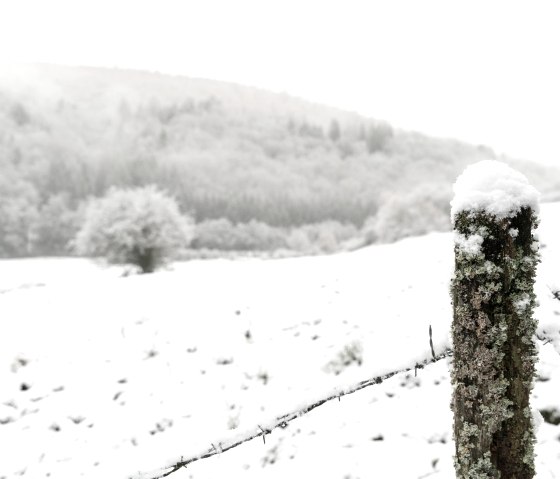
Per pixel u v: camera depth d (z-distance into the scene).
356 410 4.64
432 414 4.29
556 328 4.30
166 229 20.36
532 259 1.64
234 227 106.25
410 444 4.03
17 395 6.32
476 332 1.63
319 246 80.38
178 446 5.04
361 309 7.24
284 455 4.36
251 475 4.25
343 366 5.66
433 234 12.84
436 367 4.91
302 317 7.40
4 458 5.31
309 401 2.19
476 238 1.61
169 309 8.41
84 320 8.30
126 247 19.98
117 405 6.00
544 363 4.10
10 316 8.73
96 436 5.52
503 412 1.60
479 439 1.64
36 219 97.62
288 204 157.62
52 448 5.40
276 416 2.20
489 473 1.63
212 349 6.91
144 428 5.52
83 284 10.73
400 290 7.65
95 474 4.91
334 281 8.86
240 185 191.00
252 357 6.53
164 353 6.99
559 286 4.99
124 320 8.14
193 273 10.78
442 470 3.65
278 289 8.84
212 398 5.82
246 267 11.24
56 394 6.31
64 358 7.11
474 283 1.64
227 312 8.00
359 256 11.05
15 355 7.18
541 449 3.43
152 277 10.82
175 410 5.72
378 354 5.64
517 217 1.60
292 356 6.32
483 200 1.60
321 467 4.08
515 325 1.62
